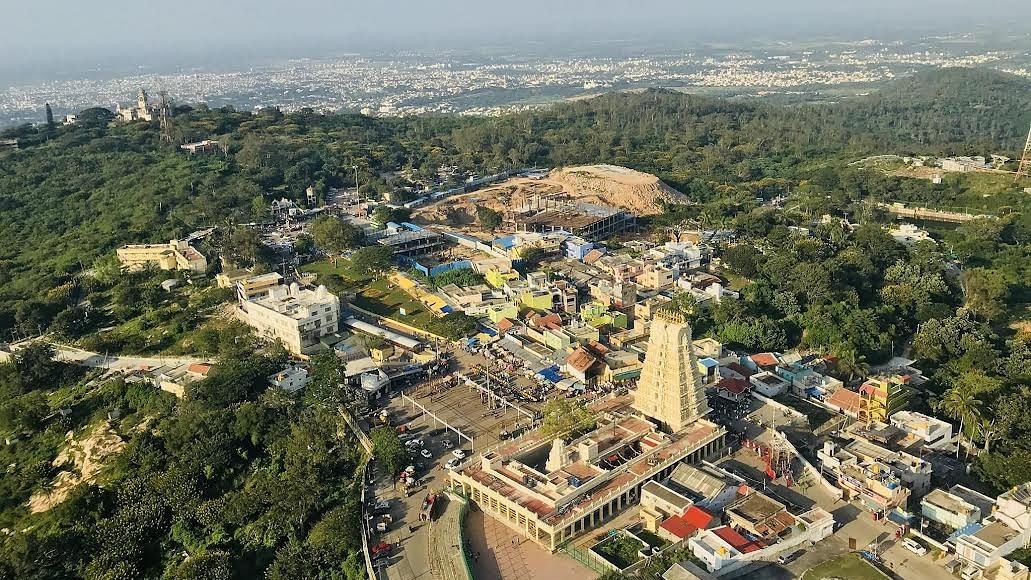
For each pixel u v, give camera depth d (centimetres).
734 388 18438
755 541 13050
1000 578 12244
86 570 15012
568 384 19312
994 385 17262
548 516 13638
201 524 15850
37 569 15012
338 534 14050
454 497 15000
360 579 13250
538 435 16450
